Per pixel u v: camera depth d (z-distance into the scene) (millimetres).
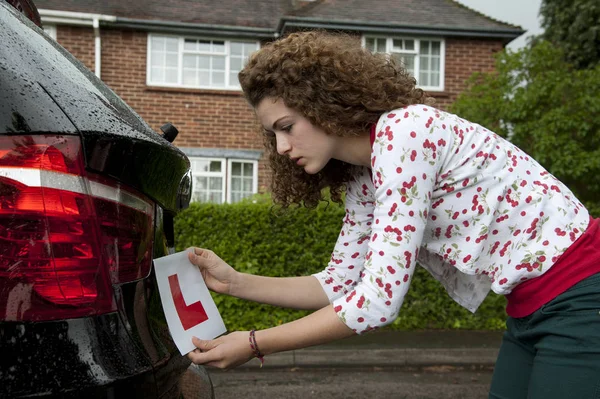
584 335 1256
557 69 6902
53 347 958
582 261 1335
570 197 1465
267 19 10430
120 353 1030
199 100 9609
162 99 9539
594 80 6543
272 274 5457
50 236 988
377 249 1308
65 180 1007
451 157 1366
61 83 1097
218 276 1540
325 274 1740
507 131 6797
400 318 5605
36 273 973
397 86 1423
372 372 4586
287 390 4043
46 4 9547
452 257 1428
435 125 1354
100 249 1044
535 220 1381
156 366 1102
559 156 6223
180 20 9820
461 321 5680
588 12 14945
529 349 1487
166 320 1225
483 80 7625
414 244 1309
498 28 9977
